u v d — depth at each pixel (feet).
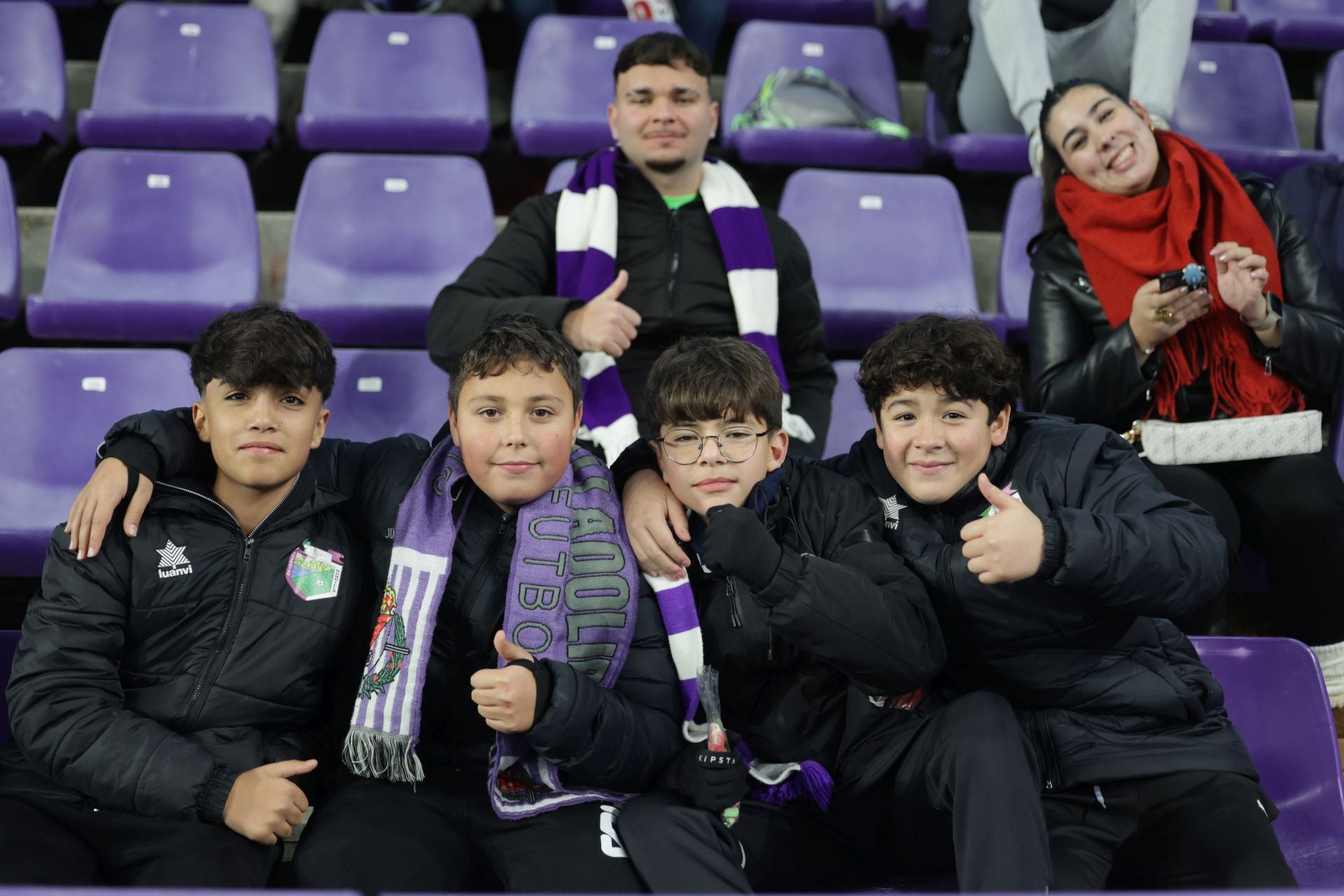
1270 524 6.74
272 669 4.78
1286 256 7.47
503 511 4.98
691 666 4.85
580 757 4.44
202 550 4.83
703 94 7.66
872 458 5.29
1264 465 6.88
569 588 4.79
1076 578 4.43
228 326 4.86
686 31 11.51
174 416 5.14
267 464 4.79
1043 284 7.75
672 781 4.58
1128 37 10.12
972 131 10.67
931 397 4.84
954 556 4.76
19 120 9.79
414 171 9.64
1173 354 7.08
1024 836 4.10
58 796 4.59
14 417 7.75
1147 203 7.45
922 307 9.43
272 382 4.79
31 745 4.46
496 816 4.61
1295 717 5.37
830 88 10.69
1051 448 5.09
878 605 4.47
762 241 7.61
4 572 7.11
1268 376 6.99
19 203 10.40
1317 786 5.25
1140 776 4.66
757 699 5.02
